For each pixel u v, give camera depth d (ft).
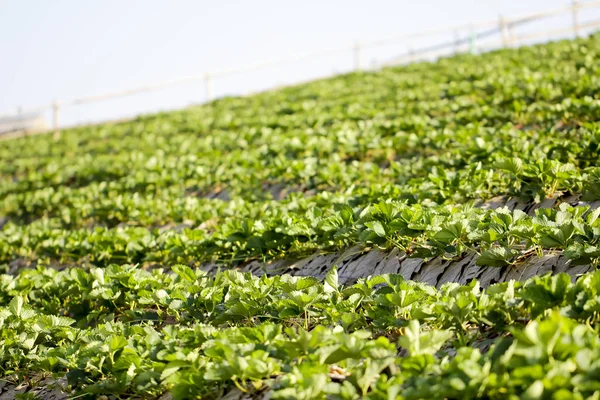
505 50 53.98
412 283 12.64
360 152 30.89
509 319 10.56
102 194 33.71
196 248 20.49
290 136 35.73
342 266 16.96
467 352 8.80
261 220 20.65
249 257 19.26
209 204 26.66
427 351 9.61
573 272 12.55
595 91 30.19
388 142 29.40
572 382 7.54
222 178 31.12
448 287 12.19
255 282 14.28
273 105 52.75
